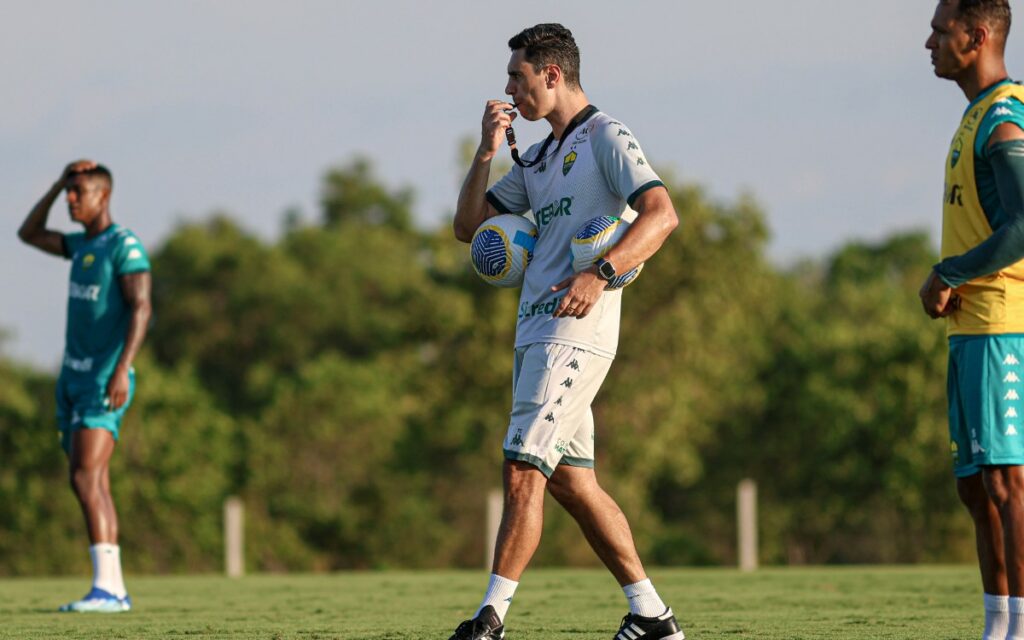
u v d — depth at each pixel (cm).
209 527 13638
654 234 1717
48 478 13588
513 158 1878
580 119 1817
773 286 14975
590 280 1712
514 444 1753
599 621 2403
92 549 2856
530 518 1748
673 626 1805
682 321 12694
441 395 13475
